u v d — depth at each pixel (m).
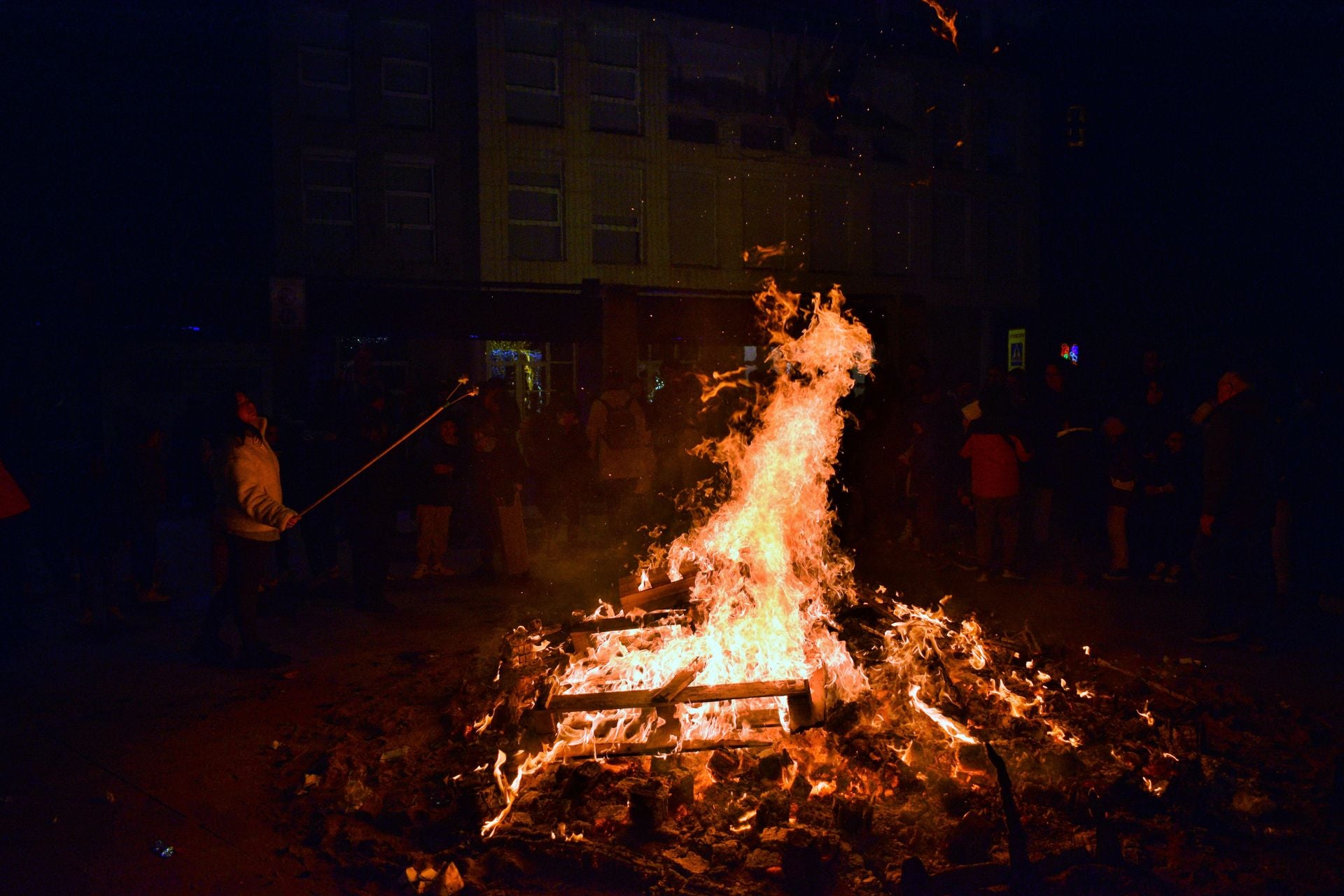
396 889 3.66
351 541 8.45
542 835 3.96
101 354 15.76
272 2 19.23
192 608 8.67
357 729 5.46
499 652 6.88
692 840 3.95
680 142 22.80
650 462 11.55
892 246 25.36
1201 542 7.08
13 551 7.37
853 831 3.98
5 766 4.91
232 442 6.58
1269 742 4.96
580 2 21.48
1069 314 24.70
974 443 9.43
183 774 4.81
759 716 5.02
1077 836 3.88
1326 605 8.00
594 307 16.80
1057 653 6.59
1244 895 3.52
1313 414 8.25
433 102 20.92
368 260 20.31
